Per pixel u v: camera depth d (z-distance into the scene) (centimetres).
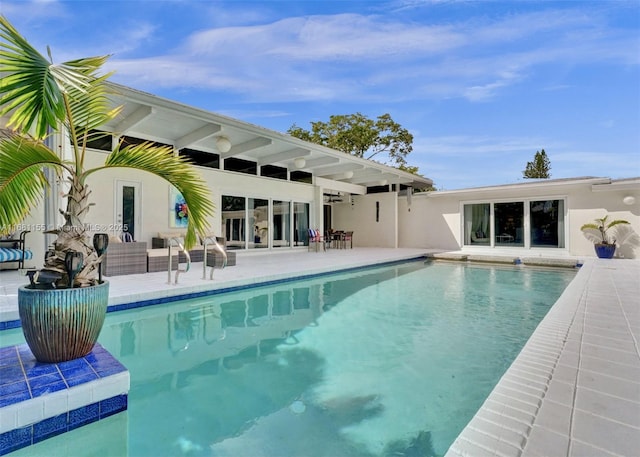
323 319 499
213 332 436
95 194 771
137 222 838
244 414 258
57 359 250
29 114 220
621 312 429
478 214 1373
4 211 270
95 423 231
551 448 169
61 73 201
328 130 2341
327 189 1450
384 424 245
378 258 1063
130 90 587
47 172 531
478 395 285
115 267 654
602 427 186
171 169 307
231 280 630
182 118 744
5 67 191
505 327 463
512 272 948
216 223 1016
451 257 1177
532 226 1253
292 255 1148
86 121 301
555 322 385
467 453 167
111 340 401
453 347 391
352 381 310
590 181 1102
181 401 275
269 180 1190
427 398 280
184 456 211
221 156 1020
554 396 220
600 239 1119
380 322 486
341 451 217
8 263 671
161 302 533
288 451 217
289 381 310
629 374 251
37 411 207
